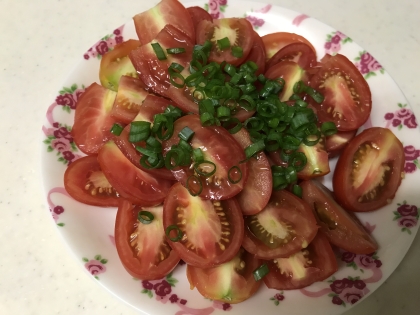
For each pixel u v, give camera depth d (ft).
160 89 0.76
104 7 1.05
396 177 0.72
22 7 1.05
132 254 0.67
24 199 0.81
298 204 0.68
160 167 0.68
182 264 0.69
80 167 0.74
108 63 0.83
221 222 0.66
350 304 0.62
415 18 1.00
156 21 0.83
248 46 0.80
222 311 0.62
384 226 0.70
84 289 0.72
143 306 0.62
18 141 0.87
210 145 0.66
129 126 0.69
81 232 0.68
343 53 0.84
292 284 0.64
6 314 0.70
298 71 0.79
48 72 0.96
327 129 0.73
